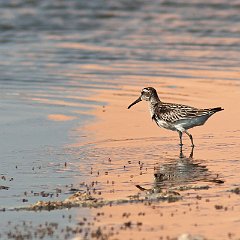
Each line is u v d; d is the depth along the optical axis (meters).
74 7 42.62
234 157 17.17
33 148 18.23
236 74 27.27
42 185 15.09
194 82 26.08
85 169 16.30
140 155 17.52
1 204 13.85
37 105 23.25
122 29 37.22
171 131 19.89
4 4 42.94
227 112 21.80
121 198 13.97
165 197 14.00
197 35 35.31
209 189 14.55
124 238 11.85
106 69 28.64
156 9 42.25
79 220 12.80
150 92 19.33
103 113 22.14
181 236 11.70
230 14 40.47
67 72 28.17
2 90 25.41
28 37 35.44
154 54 31.28
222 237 11.85
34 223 12.70
